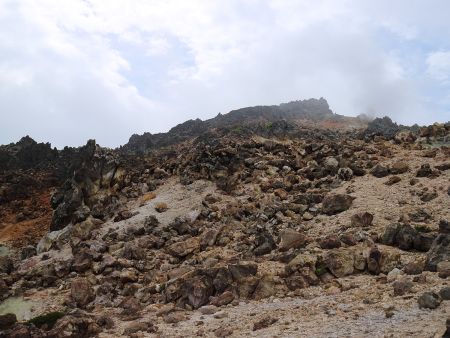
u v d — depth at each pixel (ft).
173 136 282.15
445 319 35.76
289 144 128.88
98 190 115.85
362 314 41.27
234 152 120.37
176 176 123.85
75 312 54.70
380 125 228.02
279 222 81.97
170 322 50.98
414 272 51.34
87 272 78.79
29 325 48.67
